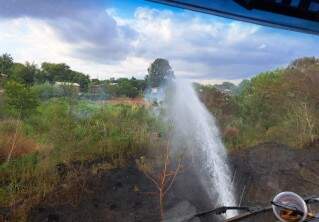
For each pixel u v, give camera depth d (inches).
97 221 208.7
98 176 219.5
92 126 228.7
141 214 223.3
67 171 210.4
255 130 307.1
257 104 312.0
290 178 289.7
